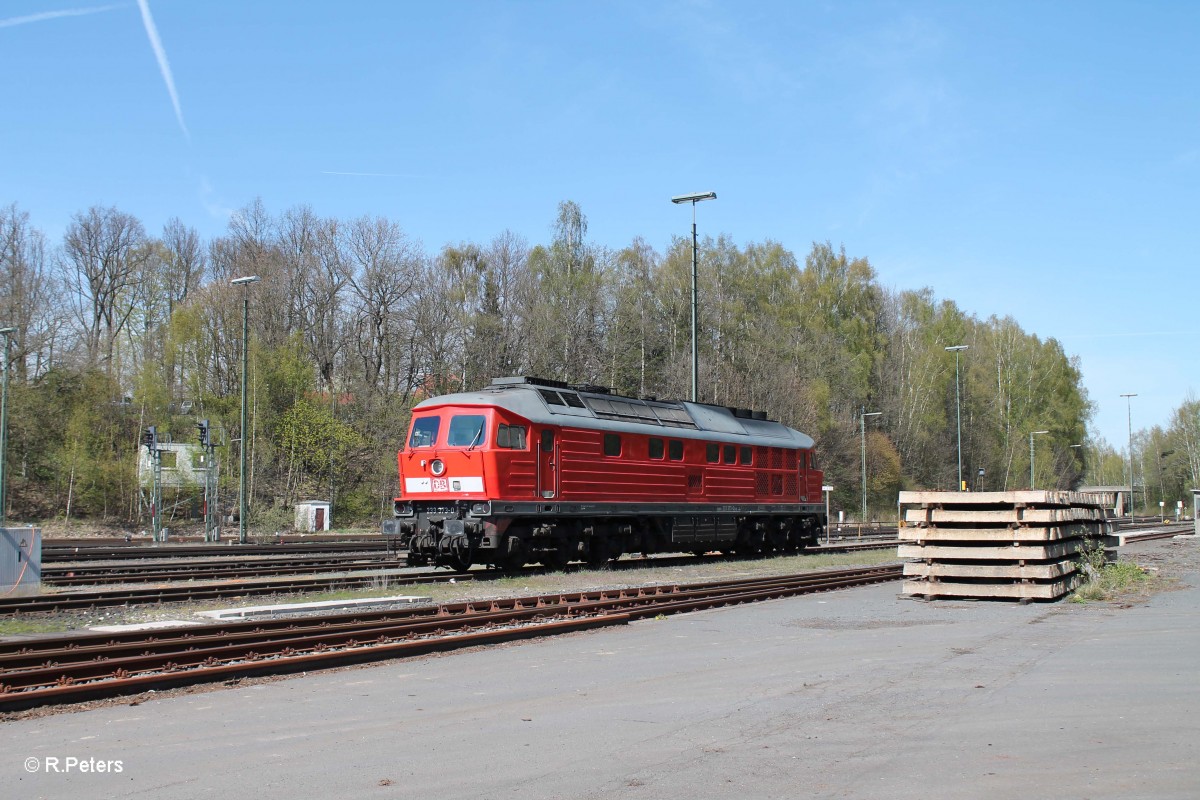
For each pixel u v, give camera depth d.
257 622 13.90
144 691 9.92
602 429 24.58
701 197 31.84
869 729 8.31
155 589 18.66
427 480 22.64
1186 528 61.50
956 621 15.48
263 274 60.69
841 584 21.91
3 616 15.58
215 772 7.13
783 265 75.12
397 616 15.36
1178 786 6.62
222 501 51.84
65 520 48.97
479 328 57.22
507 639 13.53
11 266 55.34
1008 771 7.01
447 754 7.61
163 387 53.88
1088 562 20.39
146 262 65.31
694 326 31.98
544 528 23.06
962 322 89.00
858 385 72.50
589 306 59.25
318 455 51.91
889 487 74.88
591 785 6.79
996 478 87.81
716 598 18.06
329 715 8.98
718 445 28.75
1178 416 116.62
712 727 8.45
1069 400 100.69
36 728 8.48
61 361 53.28
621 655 12.42
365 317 61.19
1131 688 9.77
